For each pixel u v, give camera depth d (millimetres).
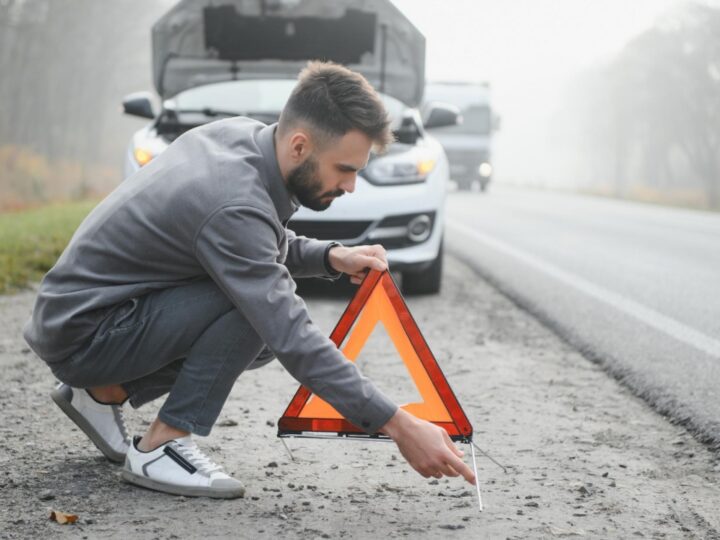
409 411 2689
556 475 2893
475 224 13938
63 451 3055
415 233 6336
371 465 2980
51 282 2629
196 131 2635
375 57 7219
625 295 6754
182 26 6914
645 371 4305
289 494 2680
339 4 6875
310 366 2410
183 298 2594
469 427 2658
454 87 28797
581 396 3943
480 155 28625
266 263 2412
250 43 7031
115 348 2611
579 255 9523
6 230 9859
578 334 5203
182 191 2469
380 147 2426
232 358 2623
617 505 2621
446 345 4996
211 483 2621
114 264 2588
